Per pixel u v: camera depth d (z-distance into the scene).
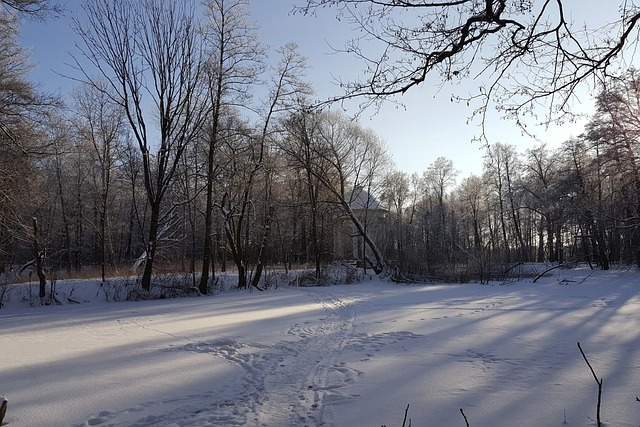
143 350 10.45
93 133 36.56
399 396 6.73
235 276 30.50
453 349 9.78
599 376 7.48
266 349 10.40
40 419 6.15
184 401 6.83
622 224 31.84
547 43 4.85
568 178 38.28
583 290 23.39
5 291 22.47
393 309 17.14
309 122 29.17
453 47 4.66
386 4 4.57
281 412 6.30
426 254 34.62
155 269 30.55
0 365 9.11
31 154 18.44
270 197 29.83
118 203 49.47
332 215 42.97
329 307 18.42
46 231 37.75
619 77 5.02
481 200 65.94
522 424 5.52
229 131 26.36
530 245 58.06
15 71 17.81
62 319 16.48
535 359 8.73
